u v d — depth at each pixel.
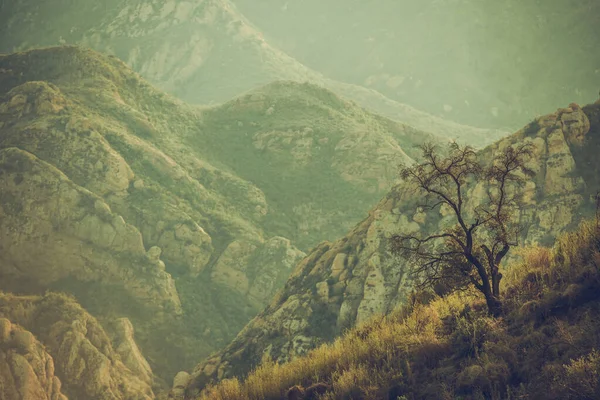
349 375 15.34
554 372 12.38
